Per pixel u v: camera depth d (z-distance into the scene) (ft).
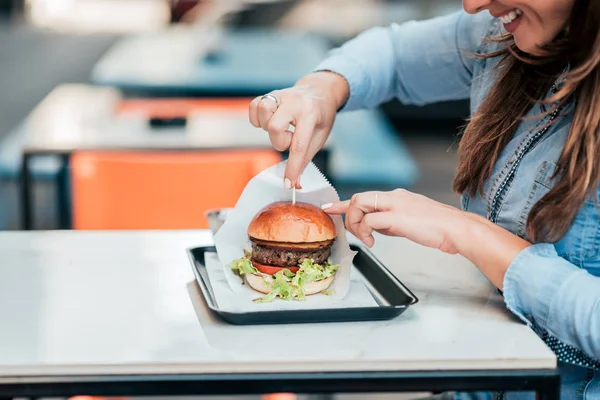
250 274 4.59
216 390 3.67
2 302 4.35
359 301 4.44
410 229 4.36
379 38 6.06
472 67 5.74
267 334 4.00
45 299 4.41
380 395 9.01
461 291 4.74
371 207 4.50
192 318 4.19
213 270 4.90
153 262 5.07
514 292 4.25
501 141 4.80
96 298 4.44
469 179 4.97
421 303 4.52
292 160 4.77
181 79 13.14
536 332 4.50
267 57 15.99
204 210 8.39
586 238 4.39
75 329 4.01
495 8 4.21
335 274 4.70
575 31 4.20
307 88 5.38
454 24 5.80
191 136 9.87
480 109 4.94
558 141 4.56
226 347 3.82
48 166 10.46
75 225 8.48
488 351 3.84
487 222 4.47
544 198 4.27
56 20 48.98
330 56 5.98
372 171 10.52
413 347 3.87
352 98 5.74
